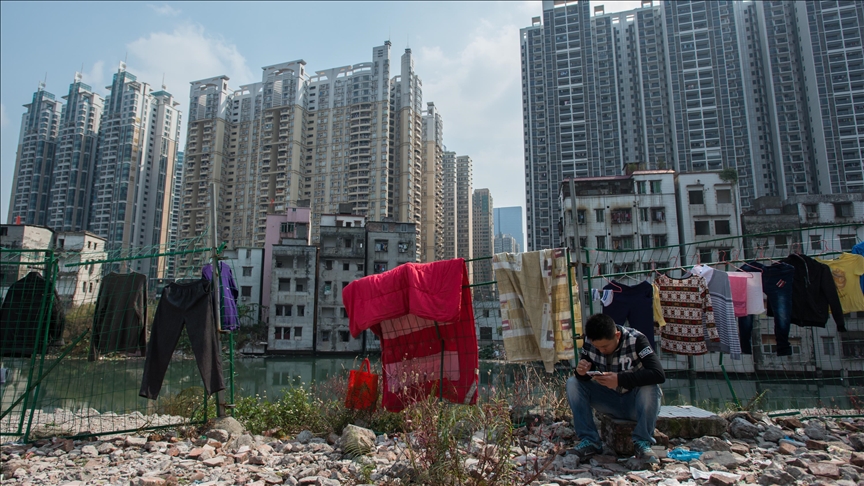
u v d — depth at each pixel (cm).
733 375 2195
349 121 8238
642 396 450
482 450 408
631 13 8162
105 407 972
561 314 594
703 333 667
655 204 3794
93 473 486
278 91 8388
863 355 2055
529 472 418
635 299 682
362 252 4781
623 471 429
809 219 3609
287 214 5356
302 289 4656
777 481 384
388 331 647
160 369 623
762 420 580
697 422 527
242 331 4584
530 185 7988
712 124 7369
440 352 621
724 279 687
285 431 704
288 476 465
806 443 513
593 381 480
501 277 621
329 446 579
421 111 8712
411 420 433
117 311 686
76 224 9194
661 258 3656
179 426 655
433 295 589
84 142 9475
